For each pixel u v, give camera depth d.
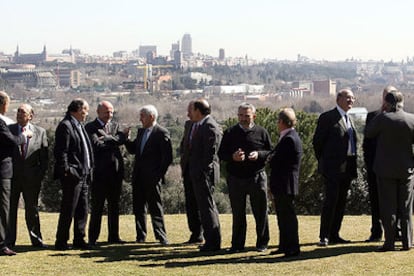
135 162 10.13
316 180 19.23
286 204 8.52
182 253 9.06
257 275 7.57
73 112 9.42
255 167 8.98
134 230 11.43
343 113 9.43
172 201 23.31
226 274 7.66
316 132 9.45
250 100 93.56
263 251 8.98
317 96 91.56
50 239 10.50
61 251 9.27
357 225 11.50
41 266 8.23
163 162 9.99
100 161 9.90
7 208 8.89
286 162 8.47
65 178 9.30
